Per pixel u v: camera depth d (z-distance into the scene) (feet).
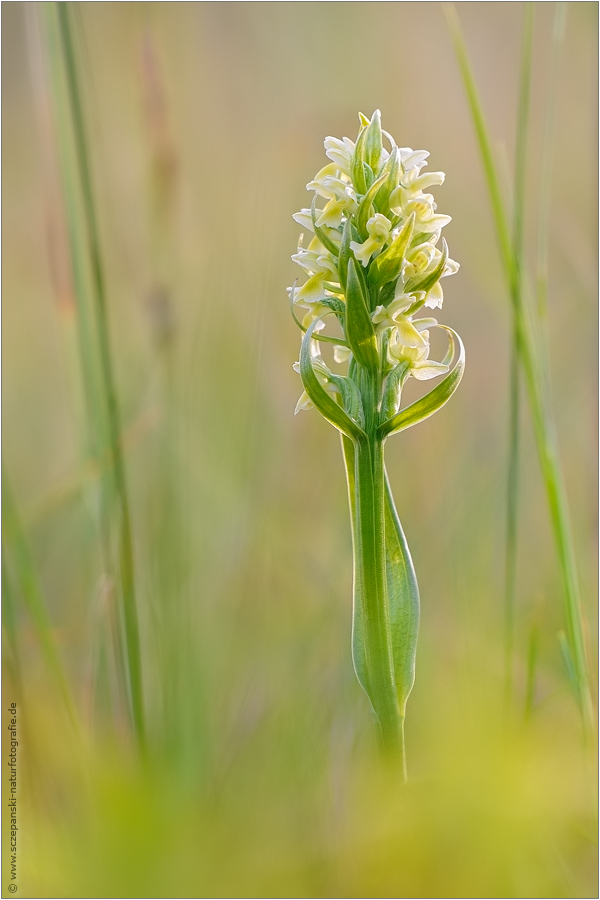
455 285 3.85
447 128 3.94
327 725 2.66
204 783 2.53
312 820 2.40
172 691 2.70
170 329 3.06
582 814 2.43
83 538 2.97
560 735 2.59
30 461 3.84
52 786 2.56
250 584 2.98
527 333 2.71
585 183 3.83
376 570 2.51
